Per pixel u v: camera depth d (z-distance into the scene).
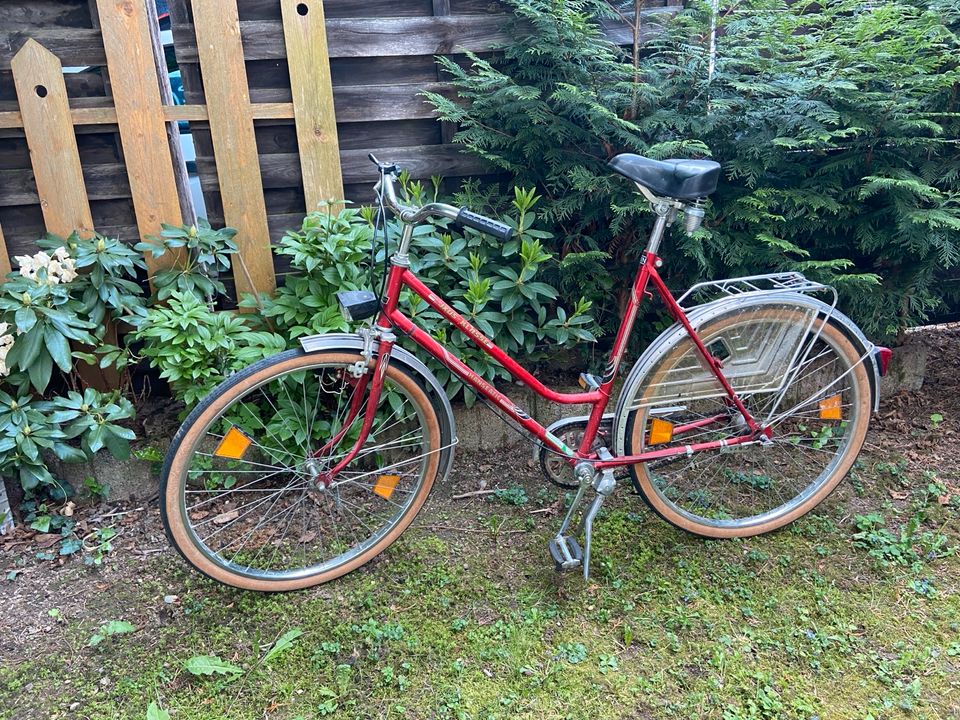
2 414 2.21
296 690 1.74
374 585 2.08
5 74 2.39
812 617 1.94
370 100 2.69
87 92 2.49
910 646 1.83
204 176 2.61
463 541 2.27
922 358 2.99
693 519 2.21
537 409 2.76
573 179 2.57
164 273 2.53
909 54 2.40
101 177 2.54
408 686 1.75
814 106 2.40
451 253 2.52
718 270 2.79
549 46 2.51
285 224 2.74
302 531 2.34
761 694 1.69
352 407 1.99
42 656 1.85
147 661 1.83
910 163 2.56
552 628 1.92
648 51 2.83
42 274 2.29
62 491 2.42
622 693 1.72
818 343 2.74
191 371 2.34
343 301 1.79
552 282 2.85
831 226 2.69
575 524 2.32
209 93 2.46
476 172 2.86
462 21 2.66
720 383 2.10
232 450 2.01
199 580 2.11
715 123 2.51
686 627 1.91
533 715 1.66
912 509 2.34
